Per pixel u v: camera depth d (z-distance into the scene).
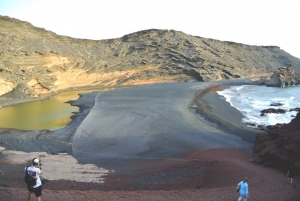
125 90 71.75
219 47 124.94
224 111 46.97
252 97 64.81
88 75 87.50
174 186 18.92
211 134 32.31
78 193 13.88
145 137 31.39
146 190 17.47
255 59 134.12
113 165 24.08
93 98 59.94
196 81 98.12
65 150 28.48
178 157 25.36
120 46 103.31
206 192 15.19
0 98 56.81
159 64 101.56
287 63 141.62
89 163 24.70
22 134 34.00
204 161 23.50
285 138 21.39
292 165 18.47
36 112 47.50
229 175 19.38
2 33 65.12
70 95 67.94
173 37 113.94
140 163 24.39
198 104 51.31
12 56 64.06
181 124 35.91
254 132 33.50
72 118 42.75
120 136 32.06
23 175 20.89
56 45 82.50
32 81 66.12
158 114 41.38
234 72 112.25
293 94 70.75
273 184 15.78
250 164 21.78
